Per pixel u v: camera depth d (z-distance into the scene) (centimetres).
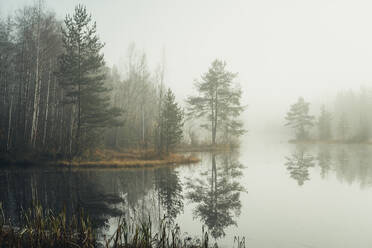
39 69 2453
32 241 602
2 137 2333
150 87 4794
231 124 4350
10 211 912
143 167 2183
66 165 2080
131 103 4094
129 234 711
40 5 2373
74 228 742
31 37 2422
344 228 789
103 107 2375
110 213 920
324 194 1253
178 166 2275
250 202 1108
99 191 1277
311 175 1789
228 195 1239
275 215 928
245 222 847
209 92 4391
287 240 691
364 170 1981
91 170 1961
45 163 2080
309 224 827
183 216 912
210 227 798
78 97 2191
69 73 2192
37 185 1389
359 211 973
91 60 2208
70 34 2197
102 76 2297
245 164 2439
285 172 1939
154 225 806
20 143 2303
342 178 1664
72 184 1432
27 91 2431
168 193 1269
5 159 2059
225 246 645
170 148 2797
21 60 2467
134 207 1009
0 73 2609
